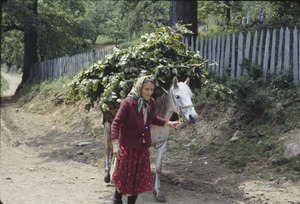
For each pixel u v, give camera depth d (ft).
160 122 12.93
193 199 15.89
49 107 49.47
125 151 12.10
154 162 23.09
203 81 18.10
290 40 27.50
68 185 17.75
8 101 69.72
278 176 17.83
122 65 16.14
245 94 24.95
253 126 23.11
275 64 28.45
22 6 70.74
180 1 36.76
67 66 58.44
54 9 89.66
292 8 34.81
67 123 39.04
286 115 21.93
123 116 11.96
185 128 27.20
